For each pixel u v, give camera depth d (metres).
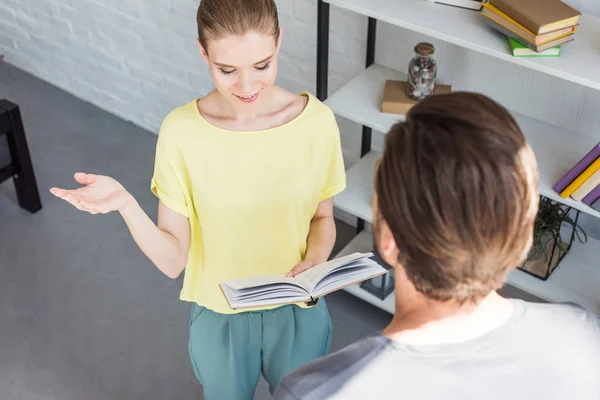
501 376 0.90
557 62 1.83
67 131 3.63
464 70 2.35
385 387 0.91
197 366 1.89
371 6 2.04
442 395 0.90
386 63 2.52
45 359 2.61
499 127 0.81
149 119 3.59
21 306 2.80
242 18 1.42
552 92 2.21
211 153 1.61
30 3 3.66
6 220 3.15
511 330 0.93
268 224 1.70
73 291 2.85
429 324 0.92
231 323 1.78
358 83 2.43
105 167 3.42
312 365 0.96
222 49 1.45
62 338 2.68
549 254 2.29
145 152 3.51
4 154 3.02
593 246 2.42
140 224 1.54
